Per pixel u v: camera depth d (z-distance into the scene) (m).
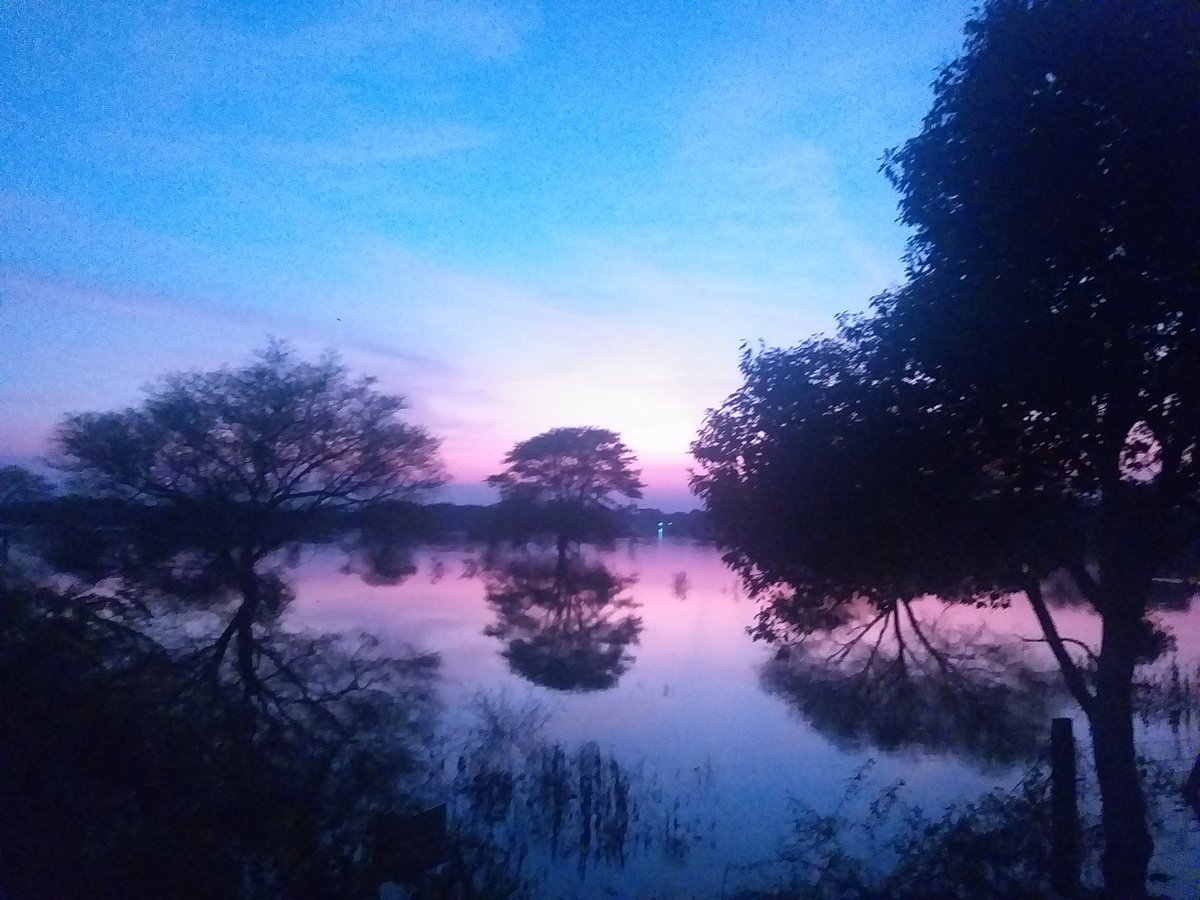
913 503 9.93
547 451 58.31
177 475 31.25
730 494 11.60
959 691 20.95
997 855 10.47
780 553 11.38
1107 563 10.21
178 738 8.87
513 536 60.00
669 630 36.91
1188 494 9.92
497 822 13.34
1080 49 8.30
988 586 11.06
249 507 32.09
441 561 61.53
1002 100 8.78
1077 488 9.62
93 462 29.89
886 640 28.12
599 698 23.09
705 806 14.16
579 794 14.39
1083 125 8.41
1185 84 8.01
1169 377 8.61
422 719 19.52
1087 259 8.55
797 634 15.62
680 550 97.44
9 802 8.05
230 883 8.11
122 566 29.50
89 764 8.33
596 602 46.28
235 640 25.88
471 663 28.31
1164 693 20.08
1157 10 8.12
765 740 18.73
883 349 10.17
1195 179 8.00
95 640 9.85
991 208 8.85
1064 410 8.85
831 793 14.77
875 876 10.95
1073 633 28.53
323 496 34.09
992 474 9.99
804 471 10.52
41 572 18.80
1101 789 10.41
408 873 9.17
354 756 10.98
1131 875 9.96
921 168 9.51
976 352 8.97
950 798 14.31
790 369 10.92
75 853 7.96
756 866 11.66
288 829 8.44
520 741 18.02
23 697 8.51
